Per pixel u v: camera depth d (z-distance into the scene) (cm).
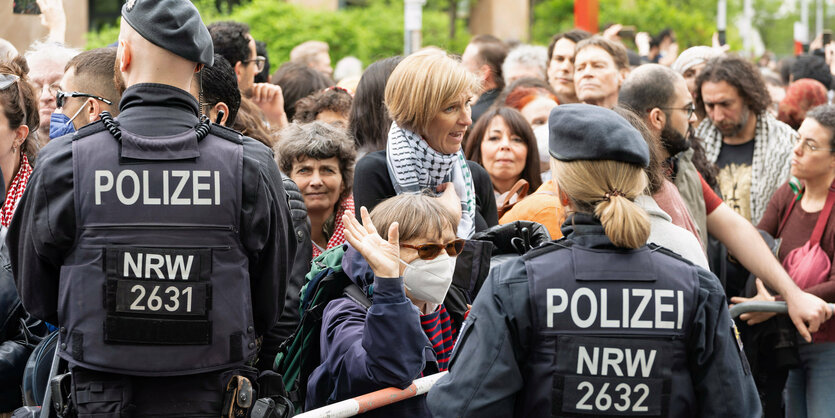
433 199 298
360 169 364
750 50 3111
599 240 240
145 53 256
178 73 259
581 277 236
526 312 235
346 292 293
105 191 245
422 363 271
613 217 233
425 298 291
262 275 264
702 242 390
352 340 273
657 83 389
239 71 536
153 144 248
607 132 240
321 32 1308
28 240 251
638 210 237
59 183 246
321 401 286
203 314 247
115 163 247
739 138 541
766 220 477
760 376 435
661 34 977
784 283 404
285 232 268
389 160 360
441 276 290
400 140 358
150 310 244
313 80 643
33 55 441
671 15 2034
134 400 248
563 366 232
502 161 473
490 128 477
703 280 241
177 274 245
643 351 233
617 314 234
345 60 983
